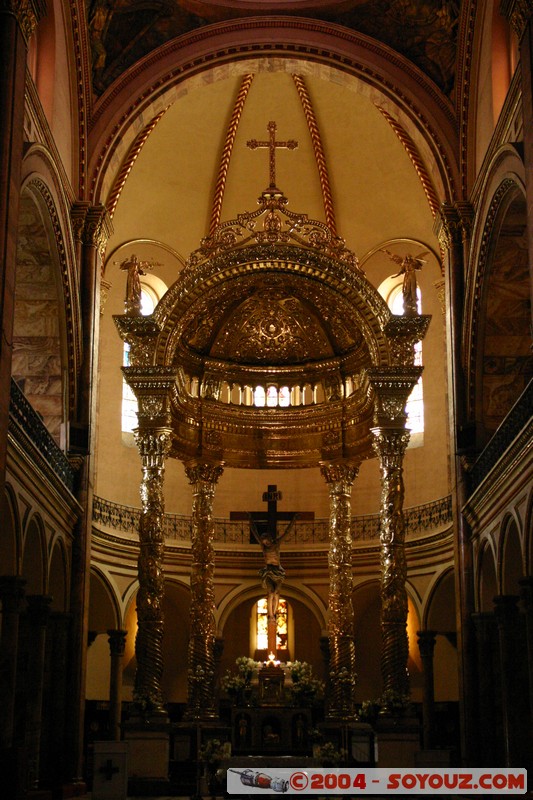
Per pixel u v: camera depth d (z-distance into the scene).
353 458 25.45
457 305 23.08
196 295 23.27
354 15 24.44
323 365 26.00
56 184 19.84
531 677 16.56
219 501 30.91
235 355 26.20
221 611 29.69
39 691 19.31
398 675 21.48
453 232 23.38
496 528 19.98
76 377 22.38
